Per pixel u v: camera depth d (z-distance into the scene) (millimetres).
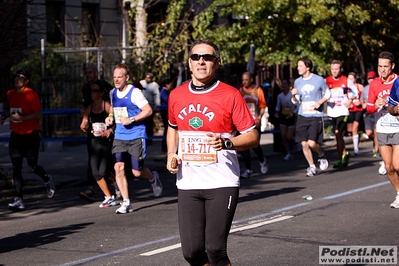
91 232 9641
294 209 10859
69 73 22516
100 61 22656
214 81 5977
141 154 11148
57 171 16516
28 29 19766
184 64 24797
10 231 10031
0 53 16609
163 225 9969
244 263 7500
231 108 5871
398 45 28250
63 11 25188
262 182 14406
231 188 5840
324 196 12078
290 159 19156
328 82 15930
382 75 10539
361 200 11523
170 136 6191
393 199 11516
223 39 24875
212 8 25172
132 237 9172
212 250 5781
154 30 25250
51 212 11703
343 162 16078
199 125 5902
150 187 14312
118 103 11031
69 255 8242
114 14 26891
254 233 9086
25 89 12031
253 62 20906
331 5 24000
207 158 5848
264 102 15055
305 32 24219
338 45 24156
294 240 8609
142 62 24594
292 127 18906
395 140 10328
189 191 5887
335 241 8492
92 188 12773
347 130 24406
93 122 11703
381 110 10445
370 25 26172
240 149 5891
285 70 29516
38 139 12320
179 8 24891
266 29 24344
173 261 7742
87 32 26250
